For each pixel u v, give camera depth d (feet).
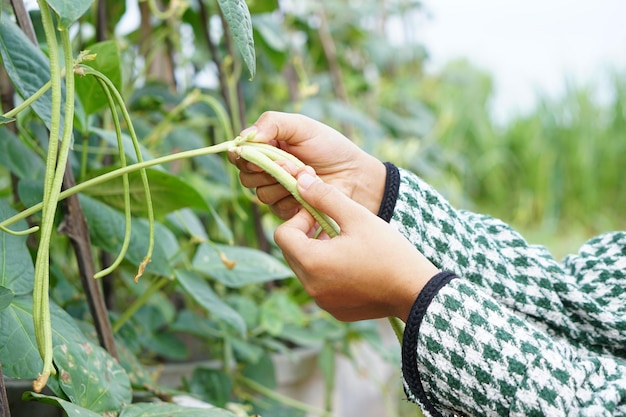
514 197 12.49
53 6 1.60
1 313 2.08
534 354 1.96
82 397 2.11
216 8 4.48
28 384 2.74
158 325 3.76
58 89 1.80
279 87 5.80
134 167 2.06
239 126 4.19
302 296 4.54
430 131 8.13
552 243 10.64
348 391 5.24
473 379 1.95
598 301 2.56
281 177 2.07
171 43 4.64
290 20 5.79
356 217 2.01
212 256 3.23
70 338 2.19
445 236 2.46
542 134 12.22
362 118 5.44
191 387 3.59
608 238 2.74
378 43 7.25
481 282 2.46
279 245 2.05
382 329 6.29
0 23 2.08
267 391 3.93
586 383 2.03
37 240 2.86
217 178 4.10
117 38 4.21
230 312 2.96
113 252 2.62
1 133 2.69
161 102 3.74
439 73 11.14
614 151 12.12
